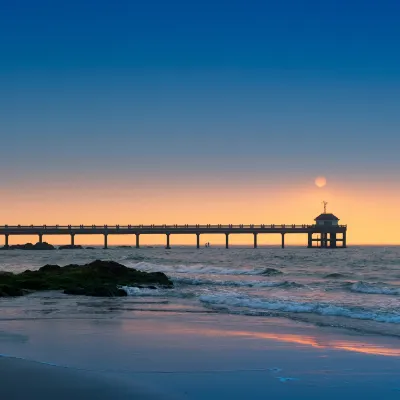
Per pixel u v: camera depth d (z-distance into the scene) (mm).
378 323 19953
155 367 12867
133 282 39250
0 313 23203
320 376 12172
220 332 17875
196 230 142250
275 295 31234
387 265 70500
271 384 11500
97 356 14023
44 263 76250
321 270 60281
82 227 138000
